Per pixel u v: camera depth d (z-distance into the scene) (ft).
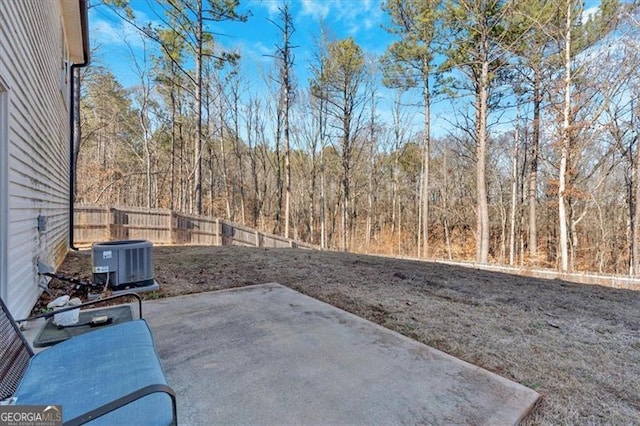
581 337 9.59
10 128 8.42
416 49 44.47
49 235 14.47
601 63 34.19
